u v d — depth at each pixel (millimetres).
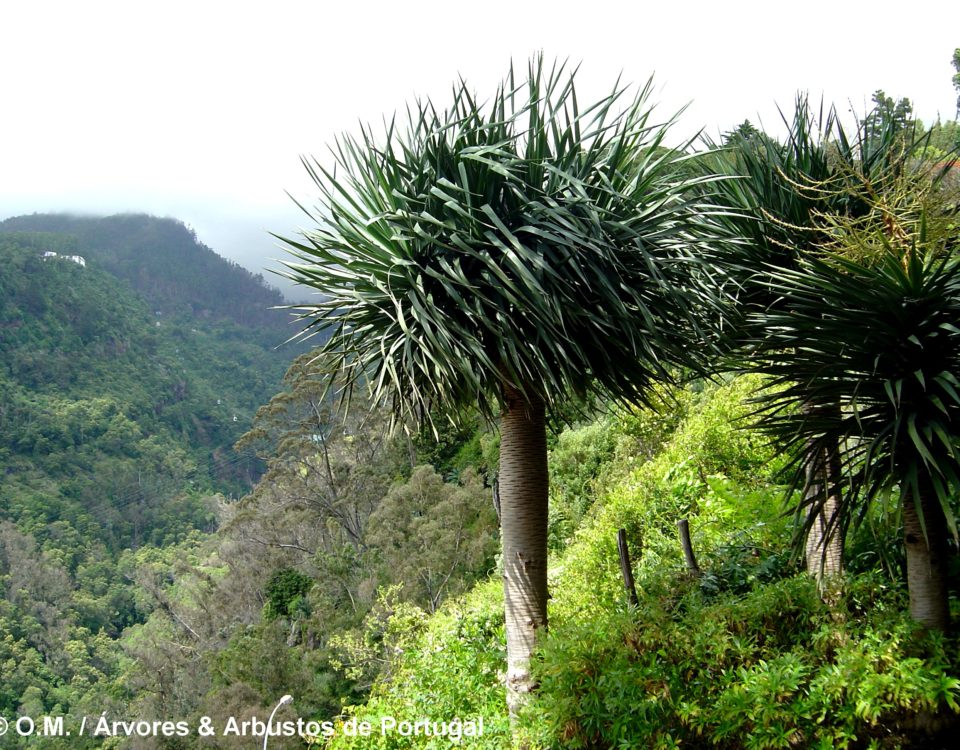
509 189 4680
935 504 3605
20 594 42281
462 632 6984
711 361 4957
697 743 3881
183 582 36781
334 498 27359
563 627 4723
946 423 3379
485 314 4445
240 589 28359
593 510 12539
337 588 23047
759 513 5805
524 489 4961
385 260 4711
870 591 4125
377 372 4863
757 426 4047
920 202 3693
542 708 4281
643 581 5918
